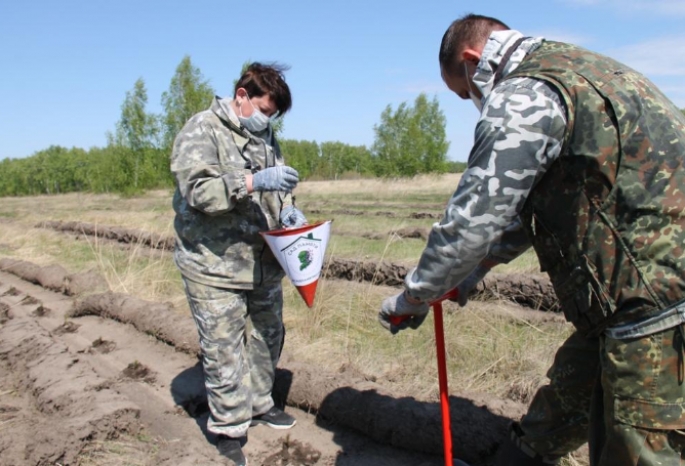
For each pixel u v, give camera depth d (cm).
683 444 181
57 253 1030
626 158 176
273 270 328
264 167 317
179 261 319
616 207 179
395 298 239
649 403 181
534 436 245
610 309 184
